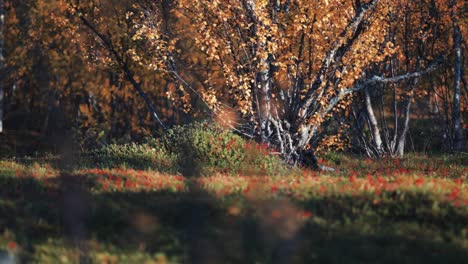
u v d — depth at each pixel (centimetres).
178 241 1581
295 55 3478
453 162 4047
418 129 6369
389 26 4125
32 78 6266
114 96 6625
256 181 1958
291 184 2184
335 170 3509
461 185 2278
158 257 1483
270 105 3541
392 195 1988
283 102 3619
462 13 5056
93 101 6944
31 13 6000
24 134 6359
